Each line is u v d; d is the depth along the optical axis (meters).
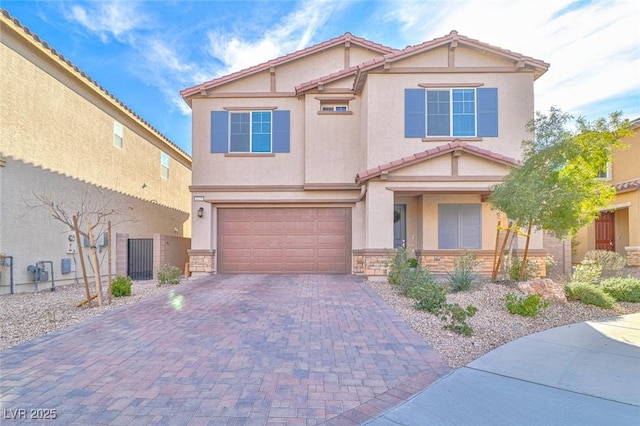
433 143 13.99
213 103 15.84
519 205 9.54
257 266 15.52
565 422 3.84
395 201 15.55
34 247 11.70
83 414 3.91
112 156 16.02
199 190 15.47
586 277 10.48
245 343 6.16
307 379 4.80
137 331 6.83
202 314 8.10
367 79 14.12
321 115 15.38
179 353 5.70
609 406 4.18
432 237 14.66
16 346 5.99
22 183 11.30
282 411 4.02
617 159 19.20
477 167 12.99
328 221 15.48
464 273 10.37
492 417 3.94
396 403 4.23
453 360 5.57
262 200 15.43
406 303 9.22
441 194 14.51
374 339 6.40
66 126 13.20
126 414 3.92
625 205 17.28
